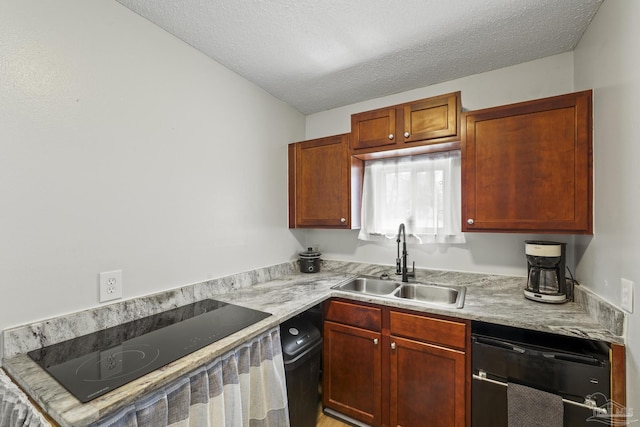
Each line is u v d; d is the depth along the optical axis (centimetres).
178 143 162
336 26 151
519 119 159
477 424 144
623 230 114
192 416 103
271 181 232
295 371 160
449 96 179
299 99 243
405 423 166
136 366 96
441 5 136
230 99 195
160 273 152
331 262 260
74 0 119
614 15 122
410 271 222
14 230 104
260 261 219
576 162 146
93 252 125
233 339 117
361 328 182
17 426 82
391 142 199
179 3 134
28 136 107
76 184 120
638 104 104
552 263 161
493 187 165
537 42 166
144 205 145
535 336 143
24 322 106
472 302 165
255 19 146
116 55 133
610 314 119
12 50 103
